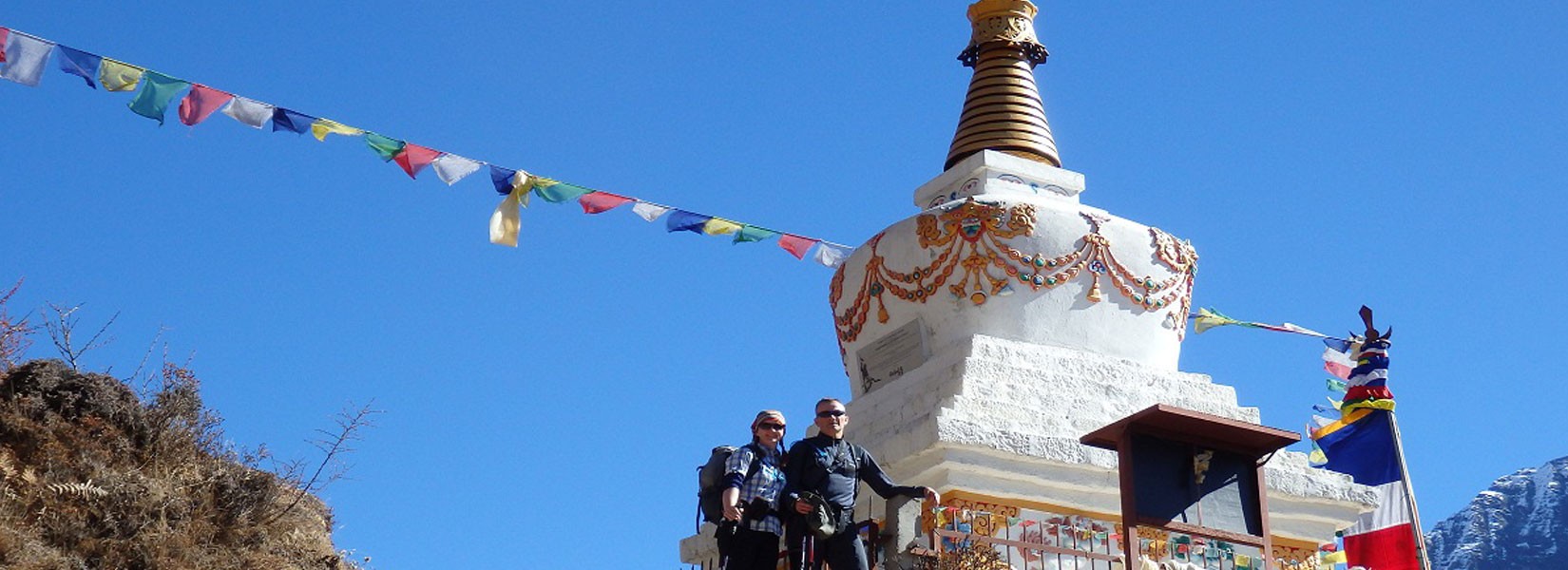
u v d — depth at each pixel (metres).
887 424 21.53
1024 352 21.62
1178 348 23.28
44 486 16.36
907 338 22.44
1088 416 21.30
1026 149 24.28
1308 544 21.50
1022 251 22.17
